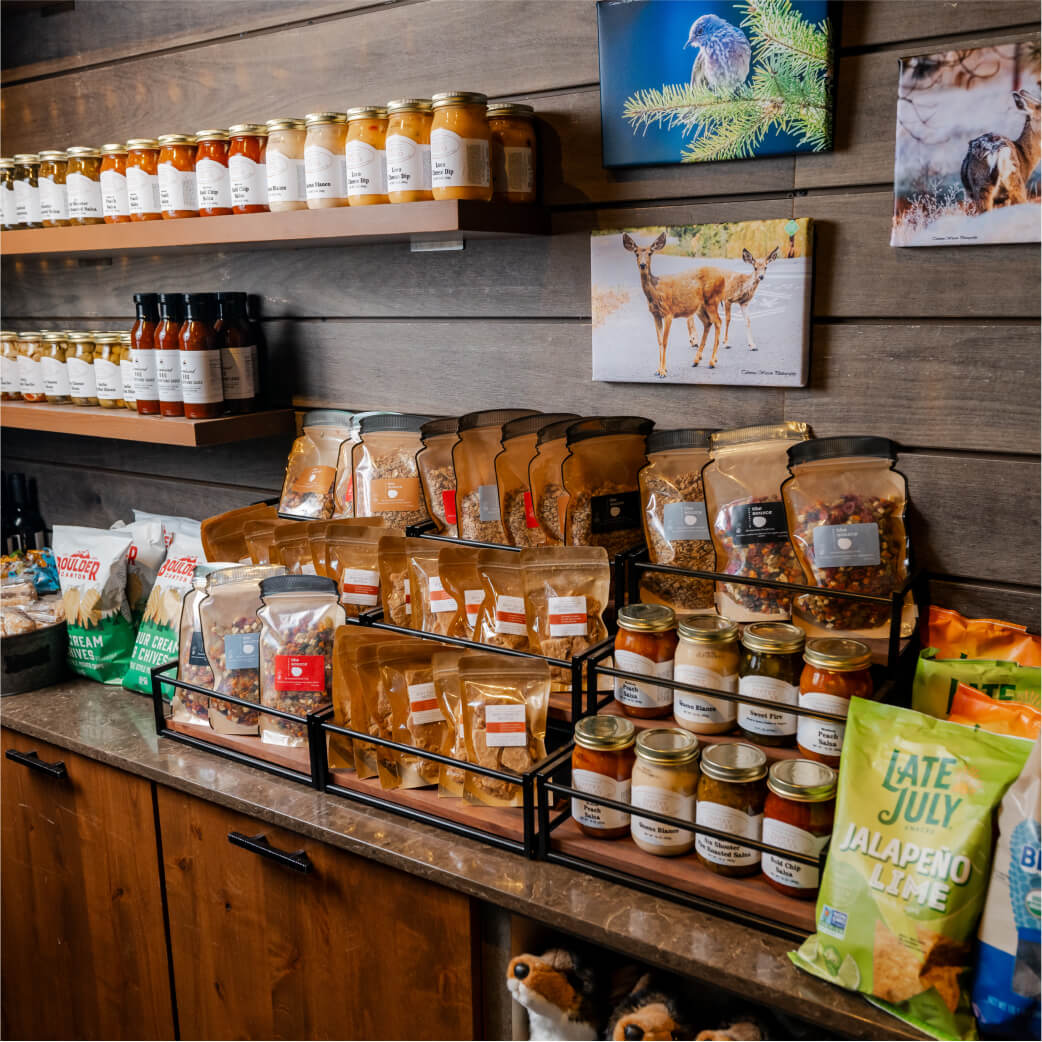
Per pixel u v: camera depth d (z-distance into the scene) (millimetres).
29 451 2662
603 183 1667
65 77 2334
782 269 1503
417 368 1948
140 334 1999
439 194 1542
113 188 1976
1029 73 1284
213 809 1567
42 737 1769
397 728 1459
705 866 1223
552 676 1490
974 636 1384
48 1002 1979
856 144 1442
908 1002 1013
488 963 1363
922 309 1435
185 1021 1732
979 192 1346
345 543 1682
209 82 2096
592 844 1290
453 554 1545
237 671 1618
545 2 1663
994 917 982
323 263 2025
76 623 1971
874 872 1035
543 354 1795
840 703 1217
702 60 1502
